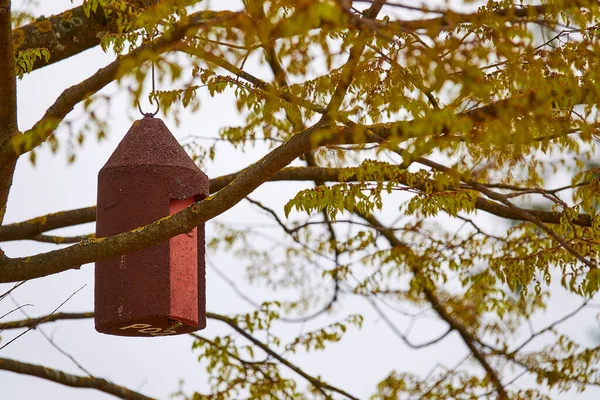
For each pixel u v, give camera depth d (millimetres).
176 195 12305
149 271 12188
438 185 10828
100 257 10891
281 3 8023
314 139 9773
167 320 12336
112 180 12375
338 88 9953
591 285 10922
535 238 16016
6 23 10445
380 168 13000
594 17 10344
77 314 18344
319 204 11867
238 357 18562
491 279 16641
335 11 7574
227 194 10352
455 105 8930
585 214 15070
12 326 17516
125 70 9109
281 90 10367
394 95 9391
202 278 13219
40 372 17703
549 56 9383
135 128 12828
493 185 15266
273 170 10234
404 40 10102
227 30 8961
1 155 11195
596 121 10477
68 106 11414
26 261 11180
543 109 9062
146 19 9688
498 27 9023
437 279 17281
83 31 15539
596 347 17391
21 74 13438
